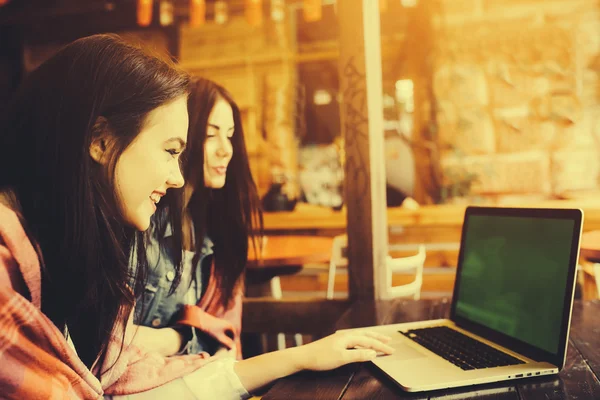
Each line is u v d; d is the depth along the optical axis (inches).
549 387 34.2
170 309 57.5
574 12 180.1
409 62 193.2
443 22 189.9
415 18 191.3
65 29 212.7
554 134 183.5
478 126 188.4
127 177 32.8
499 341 44.1
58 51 32.2
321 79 204.2
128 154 32.6
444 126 190.7
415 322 53.0
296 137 205.3
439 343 44.1
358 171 68.6
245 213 65.4
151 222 53.3
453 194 189.9
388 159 191.6
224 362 41.2
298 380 37.2
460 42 189.0
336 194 195.6
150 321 56.7
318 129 204.4
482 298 48.5
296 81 205.6
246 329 74.8
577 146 182.1
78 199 30.5
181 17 208.8
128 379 38.6
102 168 32.6
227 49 208.1
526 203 178.5
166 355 52.8
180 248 54.0
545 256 41.1
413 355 40.7
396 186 190.7
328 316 71.4
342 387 35.4
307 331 72.9
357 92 68.0
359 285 69.8
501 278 46.1
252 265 94.4
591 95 180.5
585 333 47.3
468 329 48.8
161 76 33.4
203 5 133.1
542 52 183.3
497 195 187.9
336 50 200.1
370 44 67.9
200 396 39.0
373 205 68.4
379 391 34.6
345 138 69.4
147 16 136.6
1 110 32.2
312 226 162.4
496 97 187.2
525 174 185.6
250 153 209.2
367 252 69.1
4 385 27.6
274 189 174.2
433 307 61.4
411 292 82.7
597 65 179.6
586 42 179.9
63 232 30.7
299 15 202.4
